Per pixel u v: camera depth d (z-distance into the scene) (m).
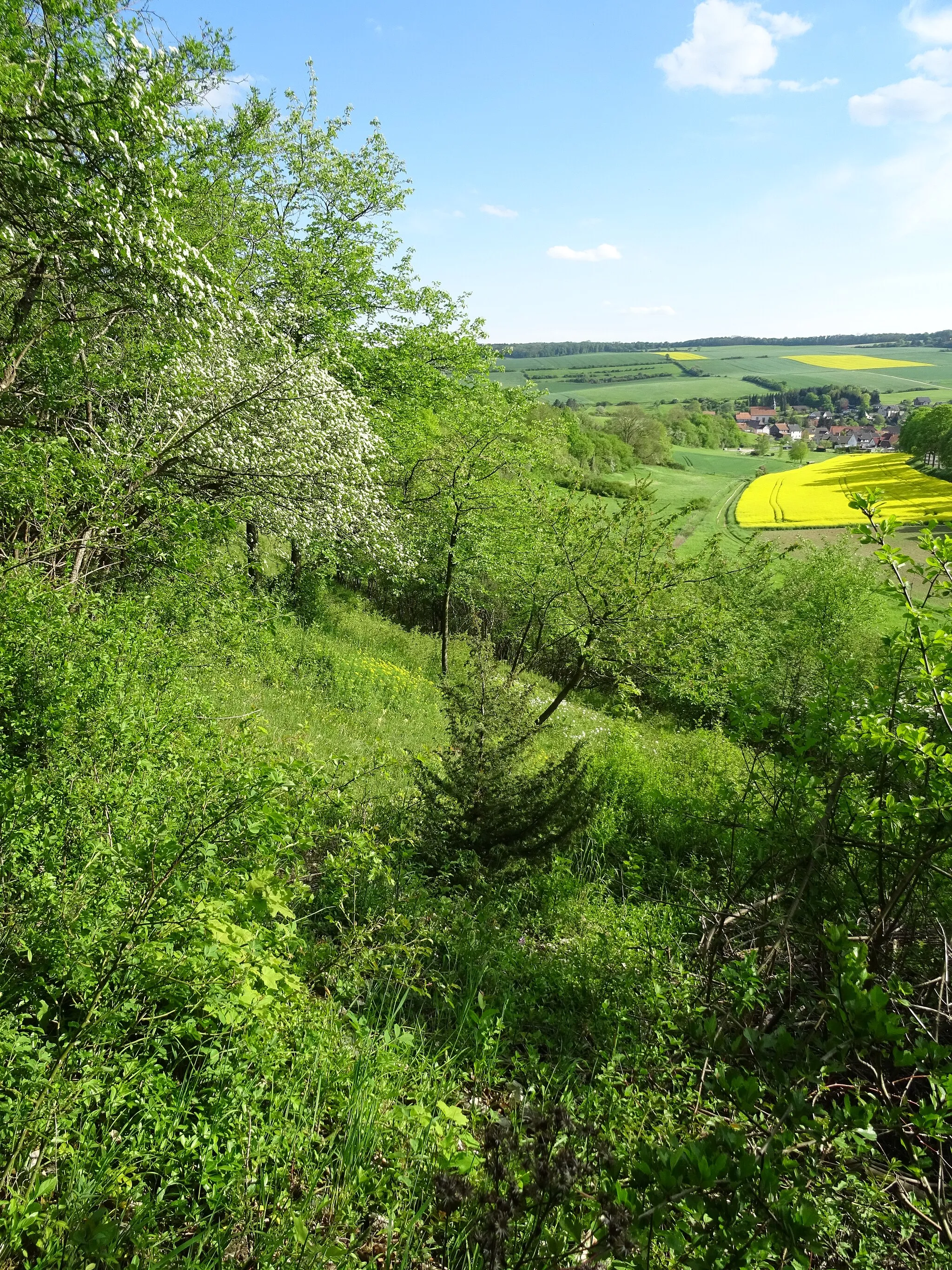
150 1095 2.78
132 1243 2.37
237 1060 3.14
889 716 4.55
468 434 17.81
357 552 15.86
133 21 8.91
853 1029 1.94
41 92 7.44
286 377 11.05
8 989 2.94
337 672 12.93
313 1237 2.55
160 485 8.84
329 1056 3.47
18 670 4.64
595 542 11.50
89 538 7.21
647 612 11.00
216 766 3.98
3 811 3.27
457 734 7.30
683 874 7.10
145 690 5.26
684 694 12.52
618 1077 3.91
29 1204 2.18
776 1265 2.42
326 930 5.10
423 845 6.79
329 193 18.75
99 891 3.20
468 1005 4.30
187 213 11.19
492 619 22.78
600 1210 2.16
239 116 14.93
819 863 4.89
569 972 5.35
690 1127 3.42
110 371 10.32
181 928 3.22
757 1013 4.54
